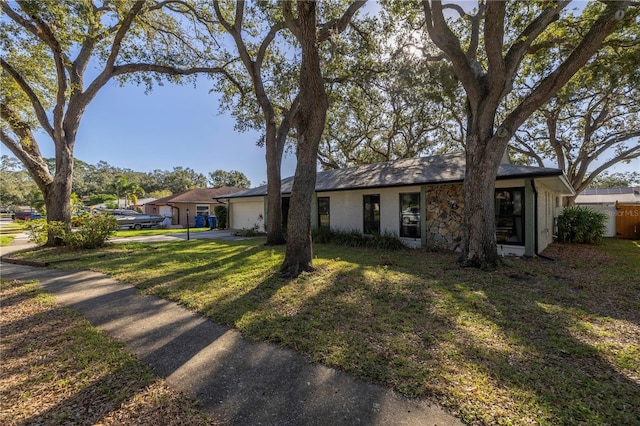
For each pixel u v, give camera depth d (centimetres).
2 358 291
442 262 728
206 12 1079
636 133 1521
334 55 1060
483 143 650
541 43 766
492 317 378
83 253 916
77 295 493
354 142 2050
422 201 988
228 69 1294
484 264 646
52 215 1041
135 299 469
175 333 343
